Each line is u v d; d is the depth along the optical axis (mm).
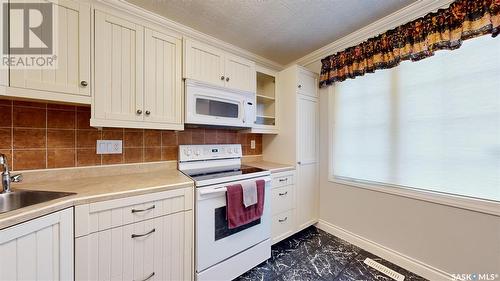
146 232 1234
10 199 1119
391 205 1865
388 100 1886
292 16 1783
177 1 1573
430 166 1629
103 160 1614
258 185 1759
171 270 1337
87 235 1043
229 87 1949
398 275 1675
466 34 1358
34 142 1347
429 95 1626
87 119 1545
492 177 1346
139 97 1471
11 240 787
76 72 1233
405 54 1681
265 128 2350
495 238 1328
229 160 2309
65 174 1456
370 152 2033
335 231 2336
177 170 1929
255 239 1776
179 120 1669
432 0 1541
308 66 2676
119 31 1391
